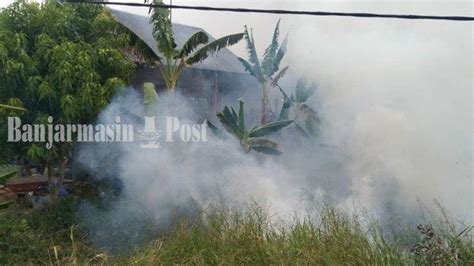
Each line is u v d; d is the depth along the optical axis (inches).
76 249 276.4
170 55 403.2
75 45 327.6
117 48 362.3
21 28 331.6
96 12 361.7
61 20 333.1
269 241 249.4
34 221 311.0
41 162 348.8
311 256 232.5
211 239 258.5
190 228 283.1
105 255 267.3
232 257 240.8
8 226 282.7
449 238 238.7
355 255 231.9
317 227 263.0
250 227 261.4
